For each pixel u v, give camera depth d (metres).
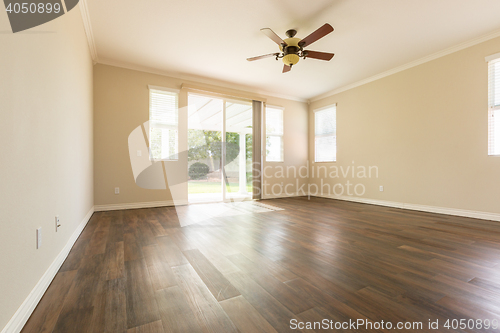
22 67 1.14
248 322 1.13
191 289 1.45
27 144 1.19
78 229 2.56
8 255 0.98
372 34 3.36
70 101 2.19
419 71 4.16
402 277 1.62
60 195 1.83
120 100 4.25
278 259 1.95
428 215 3.75
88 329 1.08
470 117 3.54
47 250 1.50
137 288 1.46
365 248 2.22
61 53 1.88
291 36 3.27
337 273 1.68
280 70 4.62
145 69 4.46
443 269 1.75
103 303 1.29
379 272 1.70
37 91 1.34
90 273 1.67
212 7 2.79
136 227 2.98
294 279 1.59
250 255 2.04
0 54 0.93
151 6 2.77
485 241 2.42
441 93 3.87
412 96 4.27
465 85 3.60
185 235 2.64
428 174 4.05
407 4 2.74
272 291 1.43
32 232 1.25
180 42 3.57
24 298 1.14
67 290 1.44
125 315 1.19
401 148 4.45
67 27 2.09
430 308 1.25
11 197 1.01
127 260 1.92
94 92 4.04
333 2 2.71
